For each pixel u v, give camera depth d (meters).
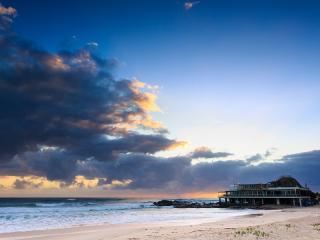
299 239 24.27
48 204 149.25
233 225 42.97
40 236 36.41
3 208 110.88
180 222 55.78
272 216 64.69
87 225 51.38
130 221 61.12
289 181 145.38
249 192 122.69
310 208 103.31
